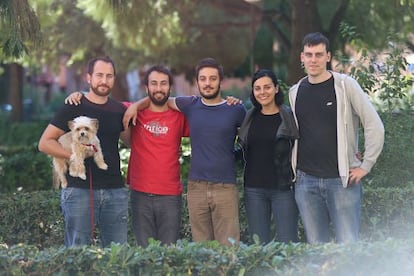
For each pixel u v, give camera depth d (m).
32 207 7.29
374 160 5.53
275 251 4.52
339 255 4.42
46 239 7.33
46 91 38.06
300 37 11.05
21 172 11.19
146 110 6.09
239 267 4.45
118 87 19.78
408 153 7.65
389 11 11.20
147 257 4.48
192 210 6.04
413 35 12.15
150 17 11.23
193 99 6.10
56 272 4.52
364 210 6.88
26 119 26.31
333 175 5.54
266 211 6.02
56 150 5.68
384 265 4.41
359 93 5.52
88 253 4.54
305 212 5.64
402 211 6.88
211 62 5.99
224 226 6.00
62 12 12.30
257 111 5.96
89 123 5.62
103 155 5.74
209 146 5.96
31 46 8.40
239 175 8.06
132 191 6.14
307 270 4.39
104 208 5.79
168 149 6.05
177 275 4.45
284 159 5.82
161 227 6.12
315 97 5.57
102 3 10.41
